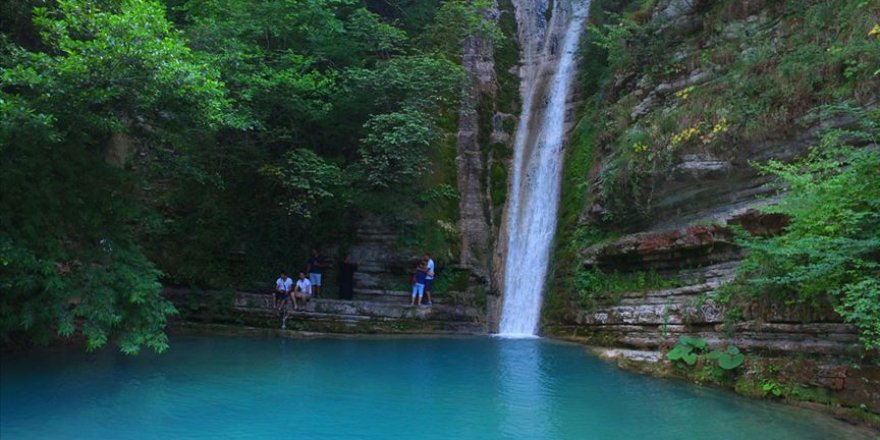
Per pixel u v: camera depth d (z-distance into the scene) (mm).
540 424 7363
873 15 11406
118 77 8758
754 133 12352
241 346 13359
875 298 7289
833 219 8453
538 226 19438
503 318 18188
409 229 18453
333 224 18594
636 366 10992
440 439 6742
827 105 10219
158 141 14570
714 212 13281
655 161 14219
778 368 8695
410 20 24000
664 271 13477
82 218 9703
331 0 19188
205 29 16234
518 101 24078
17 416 7188
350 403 8242
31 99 8586
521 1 27797
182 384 9133
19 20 9773
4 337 9727
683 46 16531
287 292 16234
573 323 15391
